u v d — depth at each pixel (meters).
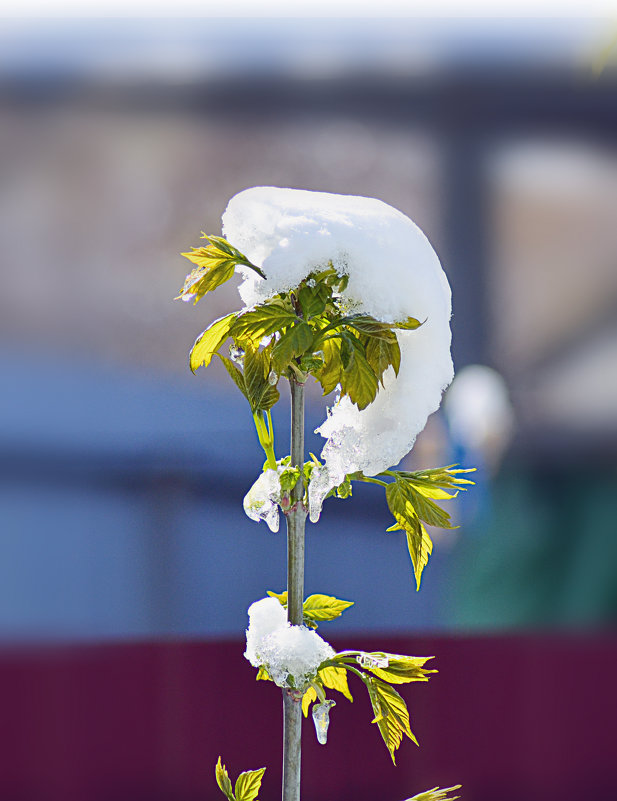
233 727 2.63
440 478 1.85
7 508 3.93
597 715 2.68
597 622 3.13
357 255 1.79
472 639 2.84
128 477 4.07
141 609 3.39
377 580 3.62
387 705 1.83
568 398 4.11
